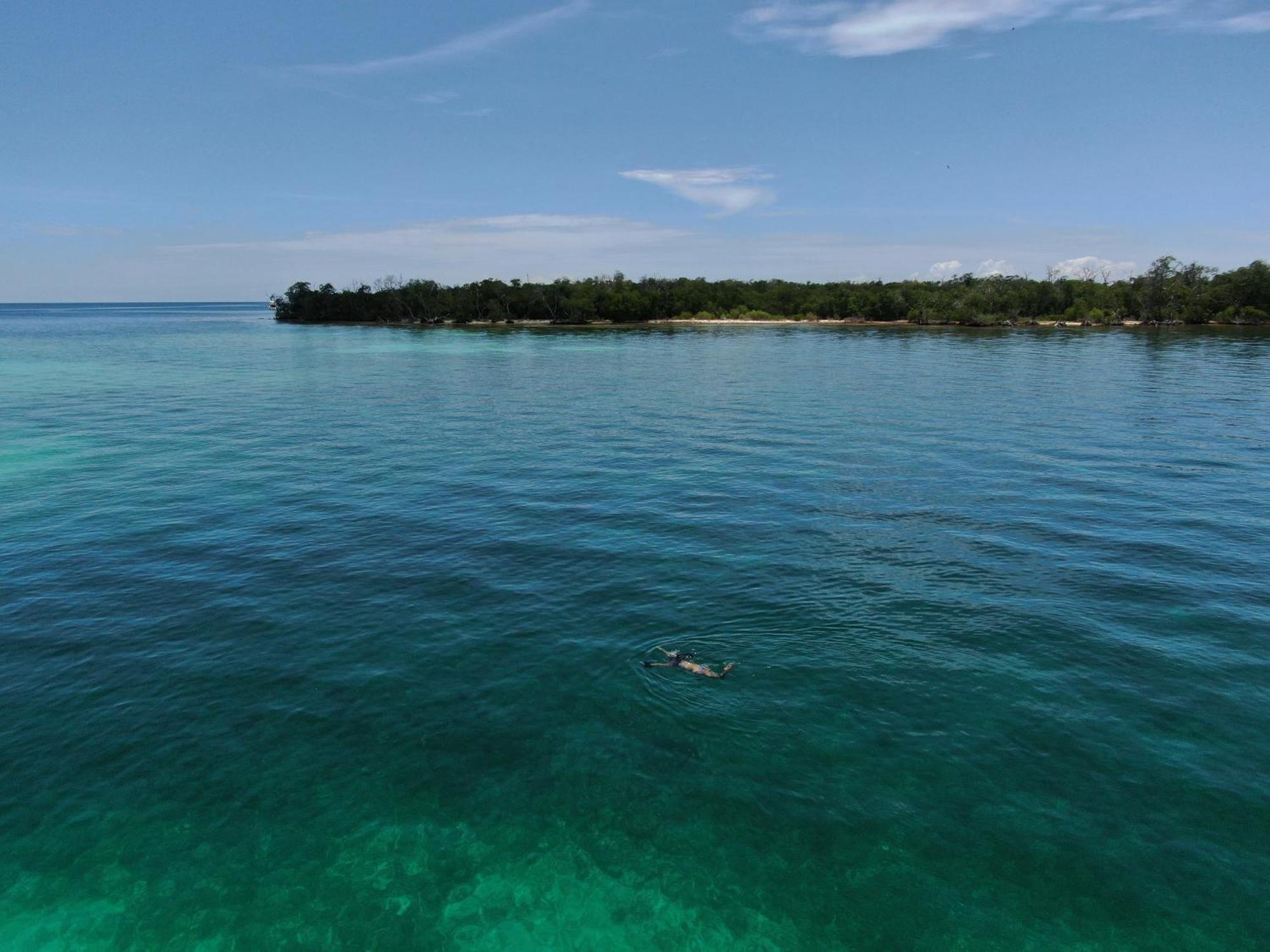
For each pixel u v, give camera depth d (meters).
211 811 13.76
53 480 35.97
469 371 88.06
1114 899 11.75
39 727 16.12
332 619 21.11
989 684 17.48
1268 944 10.98
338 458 41.12
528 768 14.80
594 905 11.90
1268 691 17.16
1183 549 25.81
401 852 12.90
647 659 18.72
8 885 12.20
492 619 20.95
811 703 16.80
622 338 150.38
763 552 25.89
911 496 32.53
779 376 80.69
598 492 33.78
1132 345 117.81
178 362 100.62
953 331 163.12
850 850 12.77
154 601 22.38
